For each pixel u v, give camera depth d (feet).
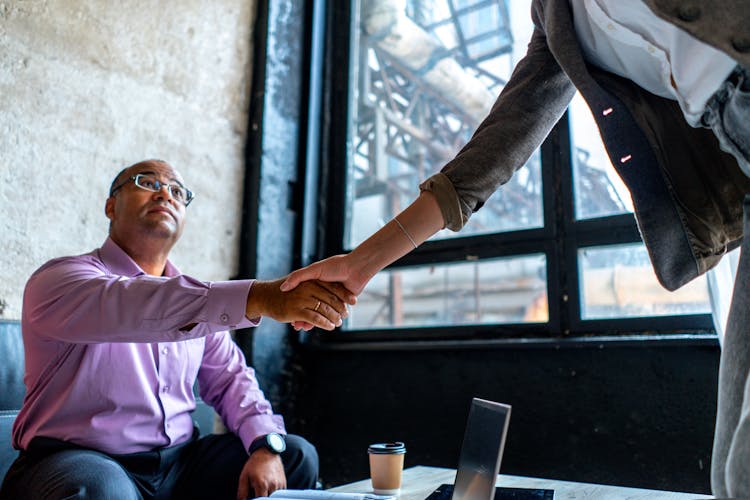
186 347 5.71
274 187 8.80
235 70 8.75
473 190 3.73
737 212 3.27
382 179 17.34
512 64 10.49
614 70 3.48
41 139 6.38
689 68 2.81
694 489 6.01
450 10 11.00
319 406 8.52
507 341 7.16
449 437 7.47
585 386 6.74
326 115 9.64
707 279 5.17
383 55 12.27
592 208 7.45
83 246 6.63
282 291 4.43
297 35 9.54
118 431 4.99
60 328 4.63
